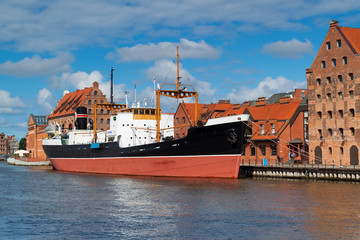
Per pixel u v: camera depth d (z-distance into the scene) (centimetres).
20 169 10225
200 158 5622
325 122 6419
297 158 6888
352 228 2673
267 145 7238
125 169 6744
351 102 6022
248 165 6469
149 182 5309
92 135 8588
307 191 4228
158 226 2844
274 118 7344
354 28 6494
